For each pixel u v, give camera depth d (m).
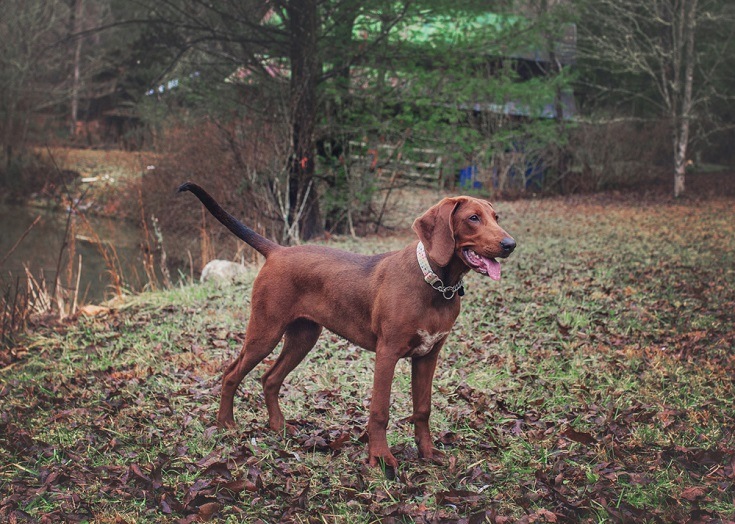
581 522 3.66
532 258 10.57
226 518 3.79
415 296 4.03
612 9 20.97
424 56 13.30
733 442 4.47
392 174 15.29
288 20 12.66
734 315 7.36
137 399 5.44
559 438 4.61
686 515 3.65
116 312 8.27
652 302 7.89
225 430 4.77
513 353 6.38
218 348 6.76
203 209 13.75
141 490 4.04
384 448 4.22
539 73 21.86
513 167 21.72
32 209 19.28
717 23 21.14
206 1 12.57
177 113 15.79
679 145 19.47
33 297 9.07
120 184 20.42
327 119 13.52
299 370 6.00
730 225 13.67
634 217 15.36
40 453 4.53
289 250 4.63
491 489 4.05
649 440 4.56
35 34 23.34
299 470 4.24
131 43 13.52
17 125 21.97
